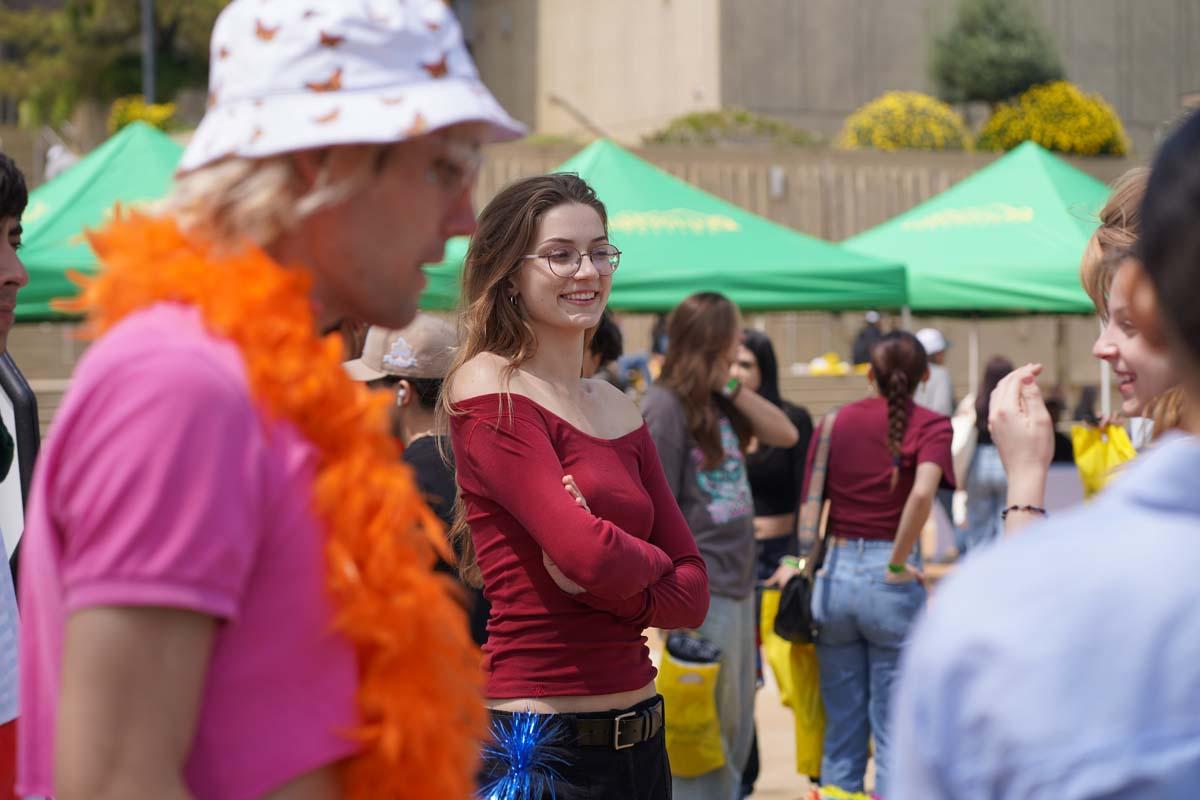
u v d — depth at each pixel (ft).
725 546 17.78
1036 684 3.62
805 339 67.56
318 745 4.89
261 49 5.27
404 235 5.41
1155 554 3.69
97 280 5.14
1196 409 4.02
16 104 96.99
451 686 5.46
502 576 10.64
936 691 3.76
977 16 84.33
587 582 9.97
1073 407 58.85
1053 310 34.40
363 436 5.21
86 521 4.56
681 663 16.69
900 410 19.33
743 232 31.48
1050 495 22.76
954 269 34.71
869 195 65.62
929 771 3.77
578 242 10.89
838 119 86.89
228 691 4.78
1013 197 36.73
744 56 84.64
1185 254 3.87
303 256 5.40
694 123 73.77
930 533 32.55
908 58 88.53
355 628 4.95
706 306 17.94
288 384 4.90
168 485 4.55
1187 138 3.97
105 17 87.10
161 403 4.61
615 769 10.51
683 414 17.70
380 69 5.26
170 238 5.23
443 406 11.14
